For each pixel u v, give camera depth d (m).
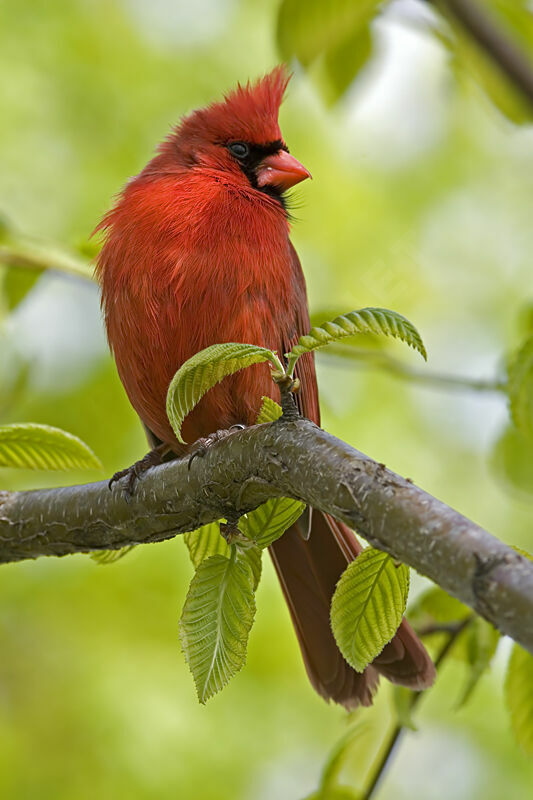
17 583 11.72
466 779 11.52
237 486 5.29
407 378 8.09
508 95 8.48
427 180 14.20
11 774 11.04
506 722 11.59
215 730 11.12
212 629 4.98
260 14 13.64
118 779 10.86
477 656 6.41
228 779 10.85
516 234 14.39
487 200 14.48
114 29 13.15
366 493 4.61
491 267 14.17
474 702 11.73
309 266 13.22
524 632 4.00
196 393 4.85
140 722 11.05
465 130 14.53
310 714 11.35
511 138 14.53
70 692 11.42
